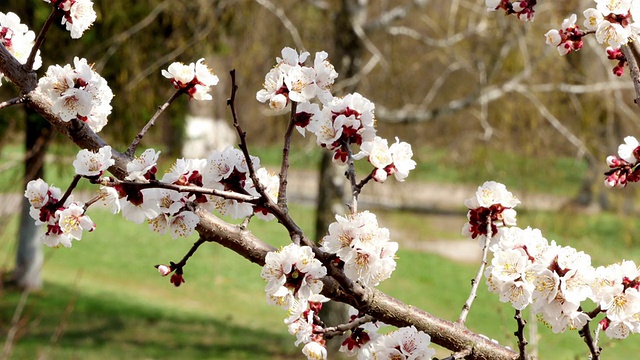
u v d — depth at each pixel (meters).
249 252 2.16
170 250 20.16
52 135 10.56
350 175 2.26
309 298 2.10
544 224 11.84
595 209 15.36
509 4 2.86
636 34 2.48
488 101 11.71
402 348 2.09
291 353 12.95
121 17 10.91
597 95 11.20
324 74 2.22
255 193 2.24
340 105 2.30
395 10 11.52
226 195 2.04
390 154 2.26
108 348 12.06
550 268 2.00
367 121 2.29
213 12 10.95
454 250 21.38
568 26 2.64
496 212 2.37
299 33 11.76
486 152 11.95
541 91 11.63
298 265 1.94
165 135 11.58
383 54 12.09
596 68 11.32
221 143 11.76
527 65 10.84
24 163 11.17
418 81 12.62
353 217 2.04
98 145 2.20
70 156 11.57
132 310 14.82
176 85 2.31
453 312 16.14
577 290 1.98
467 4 11.33
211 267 19.00
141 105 11.14
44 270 17.19
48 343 11.60
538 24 11.16
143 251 19.84
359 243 2.00
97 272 17.77
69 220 2.04
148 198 2.07
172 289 17.19
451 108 11.52
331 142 2.28
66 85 2.15
